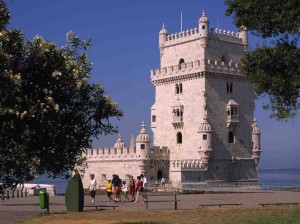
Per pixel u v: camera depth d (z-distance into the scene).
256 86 37.84
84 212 38.75
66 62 19.88
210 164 93.88
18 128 19.06
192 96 96.56
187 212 36.78
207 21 97.19
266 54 36.19
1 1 19.05
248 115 101.44
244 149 100.00
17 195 61.44
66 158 20.23
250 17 36.22
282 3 34.56
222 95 97.31
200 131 93.31
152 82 104.62
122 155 98.44
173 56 103.06
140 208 43.19
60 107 20.34
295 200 54.03
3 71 18.09
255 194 69.31
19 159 18.09
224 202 51.56
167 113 101.00
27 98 18.66
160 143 102.06
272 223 29.00
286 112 35.62
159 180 96.19
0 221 34.66
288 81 35.62
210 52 97.69
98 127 21.27
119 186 54.03
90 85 21.25
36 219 34.56
